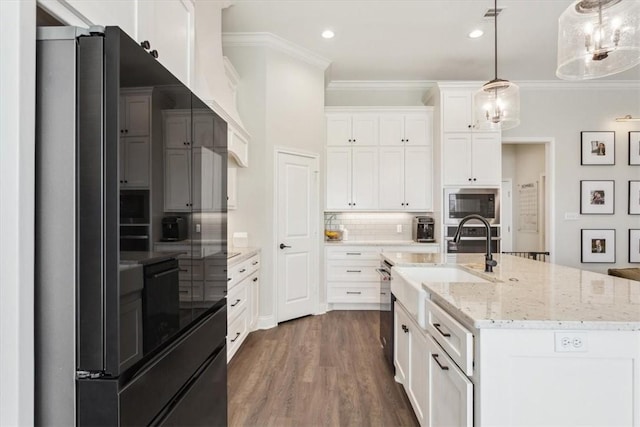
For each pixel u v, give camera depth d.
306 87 4.27
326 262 4.60
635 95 5.03
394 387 2.48
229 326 2.66
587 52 1.81
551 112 5.07
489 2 3.23
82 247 0.85
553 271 2.19
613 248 5.03
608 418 1.17
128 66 0.89
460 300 1.44
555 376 1.17
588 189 5.04
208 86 2.55
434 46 4.07
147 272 0.99
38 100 0.86
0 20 0.74
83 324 0.85
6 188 0.75
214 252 1.57
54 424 0.86
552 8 3.30
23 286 0.78
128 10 1.25
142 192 0.96
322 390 2.44
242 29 3.72
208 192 1.49
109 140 0.85
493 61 4.47
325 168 4.84
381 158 4.89
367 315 4.36
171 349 1.14
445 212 4.53
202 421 1.40
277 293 3.94
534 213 6.40
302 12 3.38
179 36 1.72
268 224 3.85
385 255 3.03
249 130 3.85
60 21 0.94
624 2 1.71
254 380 2.58
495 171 4.51
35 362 0.86
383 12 3.39
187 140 1.28
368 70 4.75
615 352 1.17
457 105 4.54
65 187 0.85
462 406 1.26
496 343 1.17
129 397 0.90
